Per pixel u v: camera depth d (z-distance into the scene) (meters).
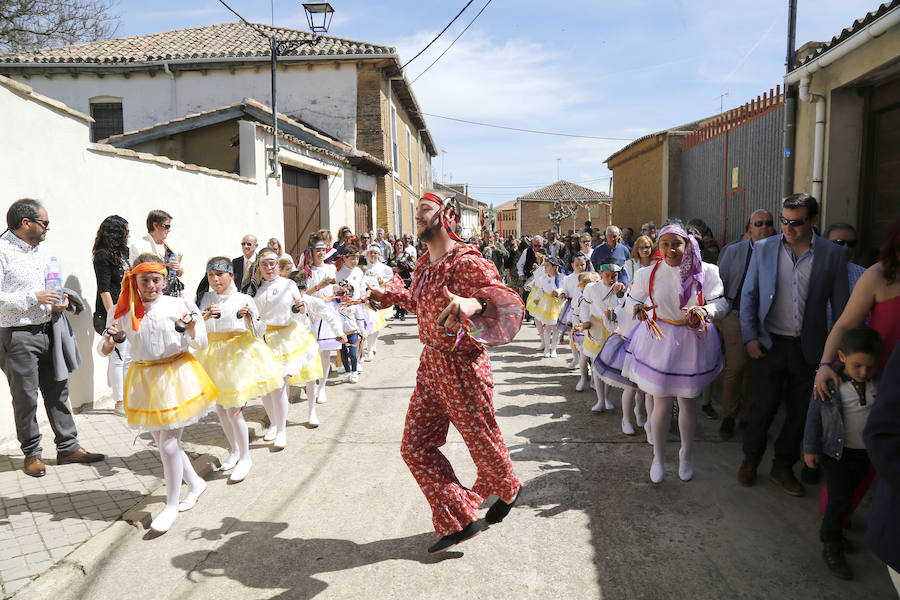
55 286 4.40
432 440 3.30
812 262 3.84
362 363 8.66
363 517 3.84
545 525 3.68
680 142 11.80
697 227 6.54
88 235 5.82
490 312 2.92
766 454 4.79
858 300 3.06
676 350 4.12
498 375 7.79
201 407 3.79
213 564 3.31
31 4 17.33
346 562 3.31
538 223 56.47
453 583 3.09
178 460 3.77
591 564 3.24
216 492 4.26
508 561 3.29
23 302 4.12
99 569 3.27
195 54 15.94
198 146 11.74
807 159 6.74
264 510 3.96
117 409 5.74
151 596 3.03
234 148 11.55
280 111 16.73
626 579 3.09
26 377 4.26
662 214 12.25
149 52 16.42
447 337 3.06
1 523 3.65
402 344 10.30
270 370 4.57
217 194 8.33
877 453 1.99
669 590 2.99
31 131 5.14
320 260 6.84
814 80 6.35
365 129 16.84
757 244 4.17
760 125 8.33
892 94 5.83
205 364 4.39
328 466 4.71
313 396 5.67
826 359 3.10
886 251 2.88
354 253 7.42
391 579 3.13
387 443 5.21
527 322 12.96
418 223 3.13
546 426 5.61
